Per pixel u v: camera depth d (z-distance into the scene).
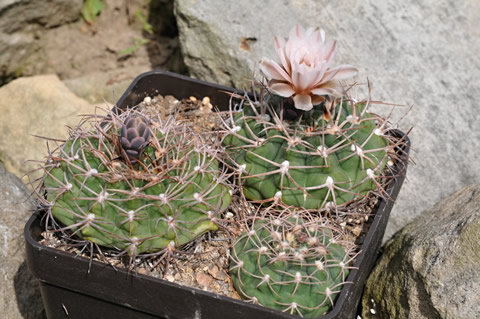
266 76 0.45
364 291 0.51
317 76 0.44
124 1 0.72
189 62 0.60
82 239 0.45
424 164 0.56
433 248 0.48
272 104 0.46
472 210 0.48
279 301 0.43
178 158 0.44
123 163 0.43
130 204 0.42
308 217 0.46
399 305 0.48
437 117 0.57
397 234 0.53
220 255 0.46
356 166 0.45
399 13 0.60
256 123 0.46
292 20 0.60
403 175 0.49
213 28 0.59
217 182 0.44
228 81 0.60
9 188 0.56
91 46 0.71
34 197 0.57
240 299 0.44
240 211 0.47
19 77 0.68
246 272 0.44
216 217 0.45
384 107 0.58
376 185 0.47
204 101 0.54
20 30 0.67
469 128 0.57
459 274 0.46
